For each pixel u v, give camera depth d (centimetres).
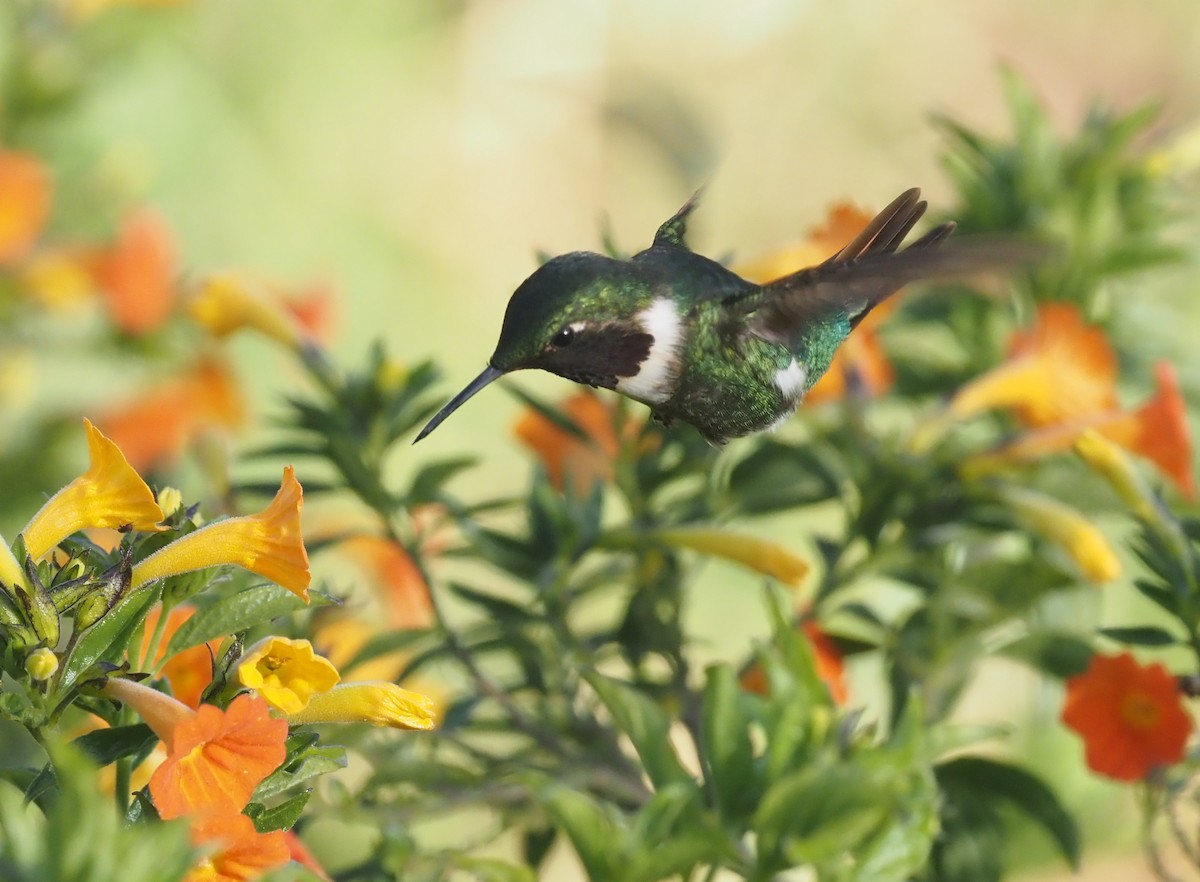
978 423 298
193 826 281
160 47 440
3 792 280
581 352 288
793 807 286
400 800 291
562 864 346
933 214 298
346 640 293
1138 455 293
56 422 305
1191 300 304
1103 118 299
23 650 282
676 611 292
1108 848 303
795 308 289
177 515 284
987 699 324
